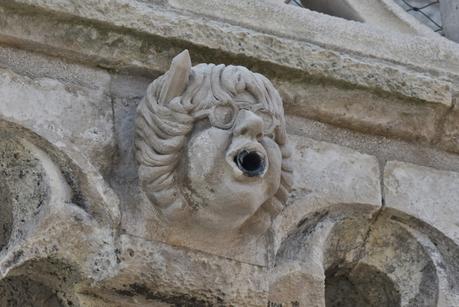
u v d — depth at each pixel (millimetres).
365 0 7508
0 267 5664
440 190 6754
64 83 6168
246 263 5949
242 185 5609
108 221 5832
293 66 6535
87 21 6230
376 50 6969
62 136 5973
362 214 6539
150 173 5770
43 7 6145
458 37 7867
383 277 6621
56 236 5754
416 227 6629
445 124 6883
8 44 6172
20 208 5902
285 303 6078
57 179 5883
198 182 5656
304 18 6855
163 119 5777
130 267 5758
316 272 6168
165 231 5855
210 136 5660
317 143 6621
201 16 6578
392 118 6777
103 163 6000
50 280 5918
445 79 7004
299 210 6316
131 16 6293
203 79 5832
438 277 6465
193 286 5832
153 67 6355
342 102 6680
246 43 6469
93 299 5879
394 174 6707
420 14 9367
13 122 5914
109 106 6184
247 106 5750
